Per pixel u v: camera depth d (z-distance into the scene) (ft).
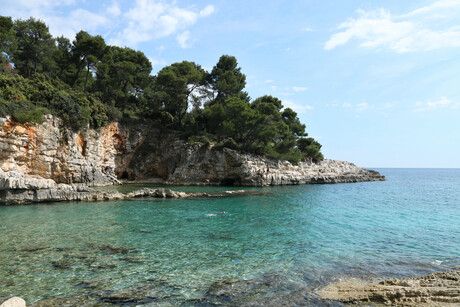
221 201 98.63
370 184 214.69
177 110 205.57
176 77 186.39
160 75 182.80
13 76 113.91
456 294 25.79
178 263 36.24
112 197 98.84
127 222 62.03
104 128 160.25
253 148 190.08
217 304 25.46
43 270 33.32
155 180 188.03
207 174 174.60
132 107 200.64
